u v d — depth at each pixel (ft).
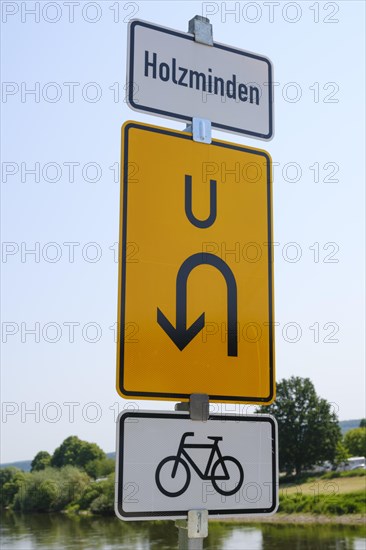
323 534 154.10
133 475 10.09
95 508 205.46
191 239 11.38
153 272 10.94
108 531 172.55
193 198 11.59
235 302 11.46
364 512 173.17
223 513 10.55
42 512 213.66
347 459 216.95
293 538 148.97
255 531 160.35
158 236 11.15
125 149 11.32
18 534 170.91
